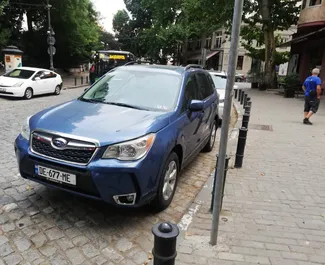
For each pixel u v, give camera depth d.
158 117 3.77
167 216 3.76
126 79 4.78
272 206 4.16
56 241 3.12
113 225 3.49
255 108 13.70
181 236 3.30
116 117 3.69
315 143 7.74
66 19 28.44
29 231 3.26
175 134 3.79
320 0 19.16
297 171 5.61
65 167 3.21
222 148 2.92
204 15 23.25
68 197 4.04
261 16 22.41
